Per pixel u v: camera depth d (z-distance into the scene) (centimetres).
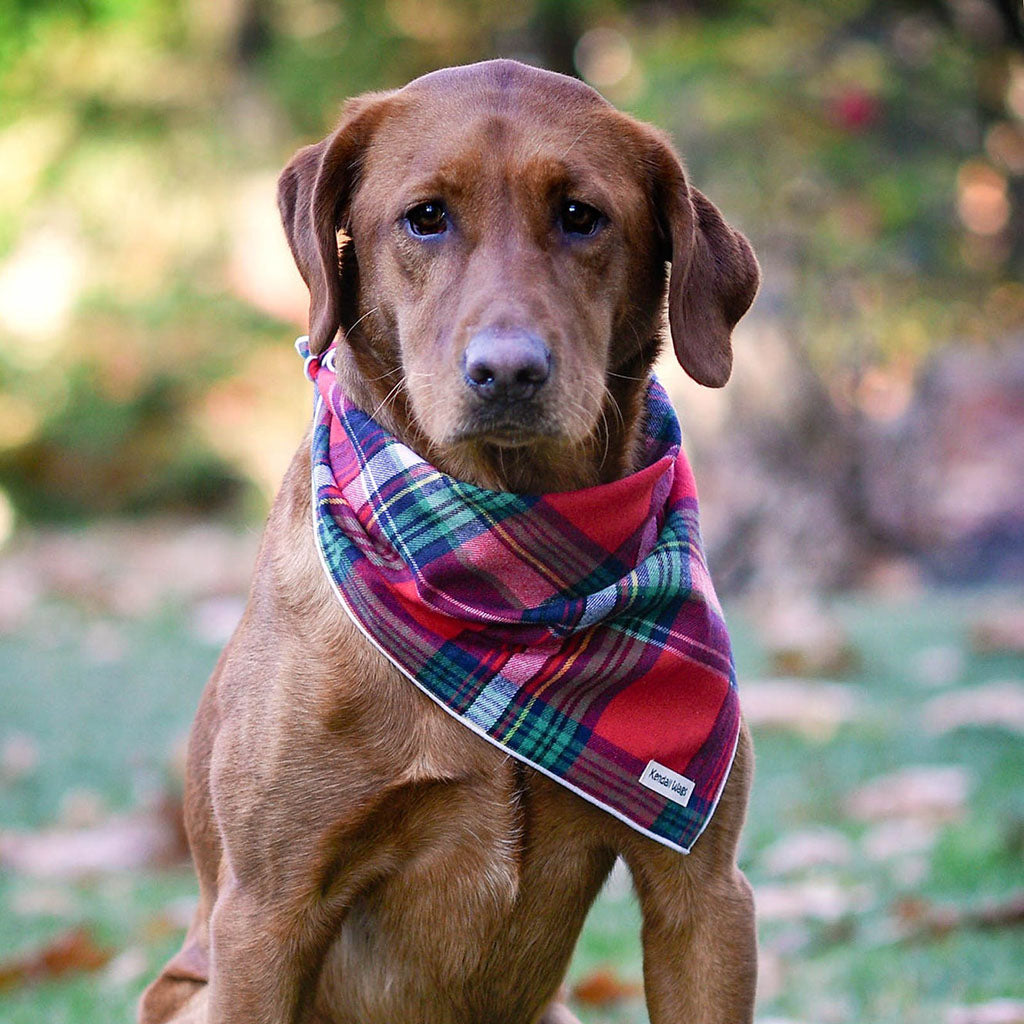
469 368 301
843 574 1110
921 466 1161
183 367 1812
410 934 333
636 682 324
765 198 1098
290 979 320
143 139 1895
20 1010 454
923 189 1108
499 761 321
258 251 1820
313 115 1841
